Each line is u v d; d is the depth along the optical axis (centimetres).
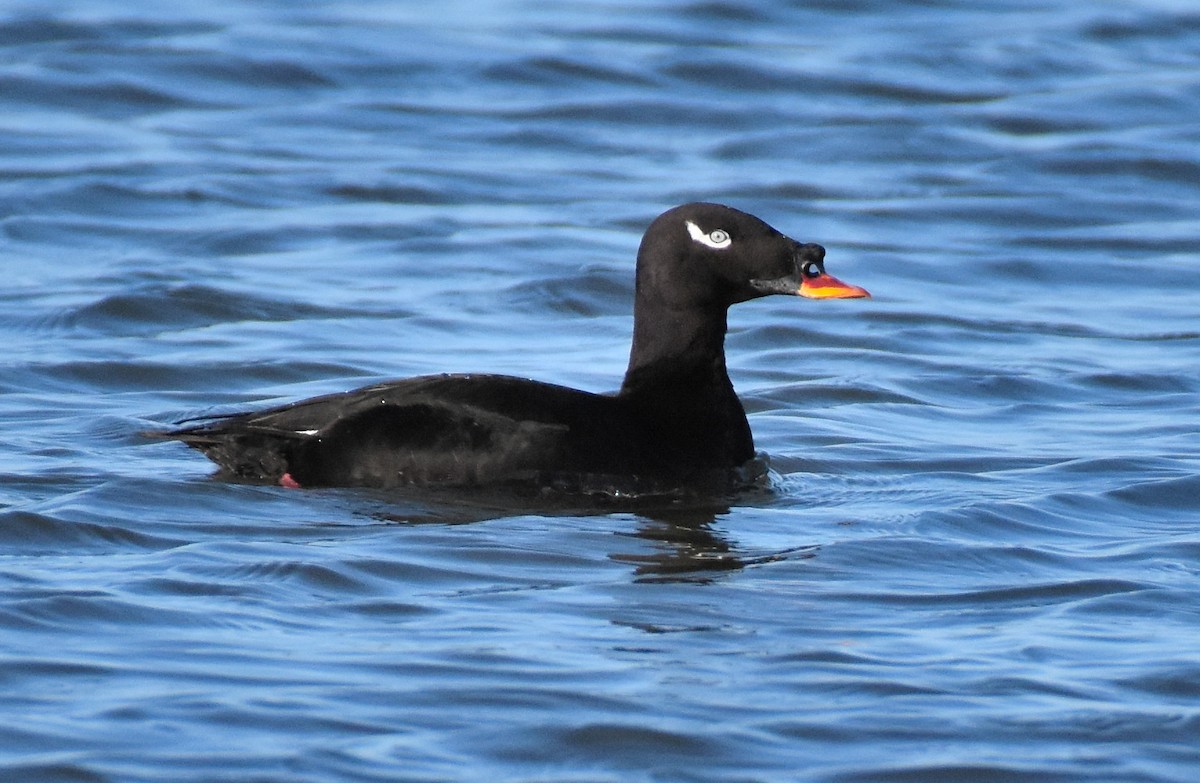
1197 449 1441
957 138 2736
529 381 1282
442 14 3328
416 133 2730
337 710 858
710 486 1290
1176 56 3167
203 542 1117
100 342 1772
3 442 1384
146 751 807
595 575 1084
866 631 991
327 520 1172
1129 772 816
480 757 817
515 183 2500
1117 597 1056
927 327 1928
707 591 1056
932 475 1364
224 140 2659
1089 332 1923
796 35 3244
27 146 2580
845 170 2605
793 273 1306
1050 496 1286
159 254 2142
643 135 2752
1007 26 3288
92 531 1134
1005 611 1031
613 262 2138
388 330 1853
